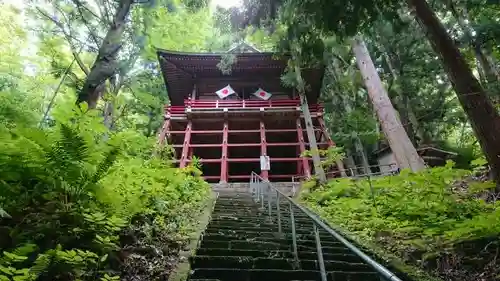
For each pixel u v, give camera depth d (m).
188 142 16.98
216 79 20.73
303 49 8.52
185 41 14.69
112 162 4.22
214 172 21.69
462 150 16.39
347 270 4.56
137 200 4.77
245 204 9.09
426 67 18.78
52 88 13.37
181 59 18.31
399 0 7.33
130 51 11.49
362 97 20.67
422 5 6.37
